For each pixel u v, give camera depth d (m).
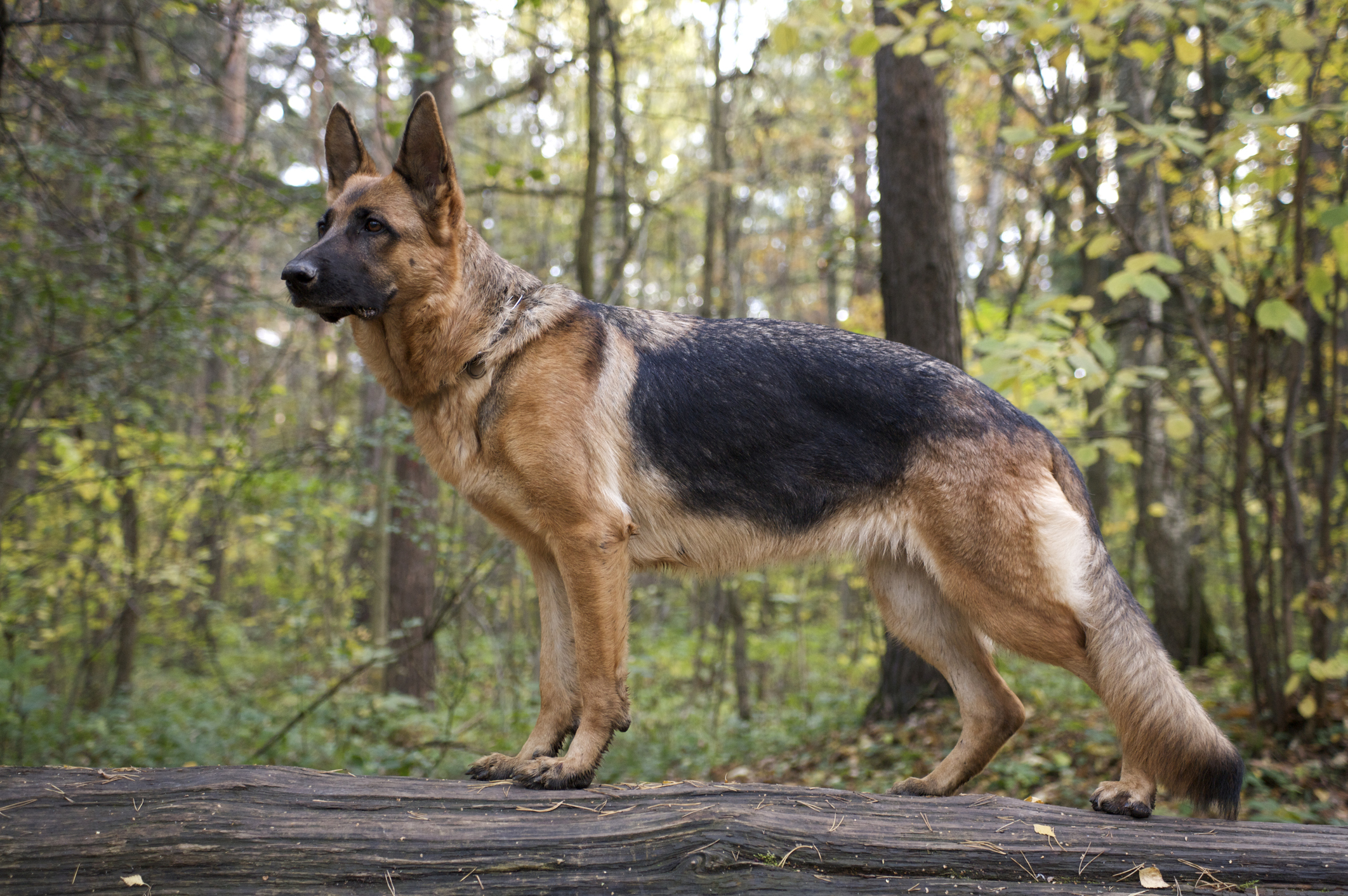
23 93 5.84
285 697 8.86
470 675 9.05
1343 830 2.64
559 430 2.90
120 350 6.90
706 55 13.40
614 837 2.43
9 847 2.23
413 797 2.52
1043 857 2.49
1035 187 9.39
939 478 2.93
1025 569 2.87
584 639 2.86
